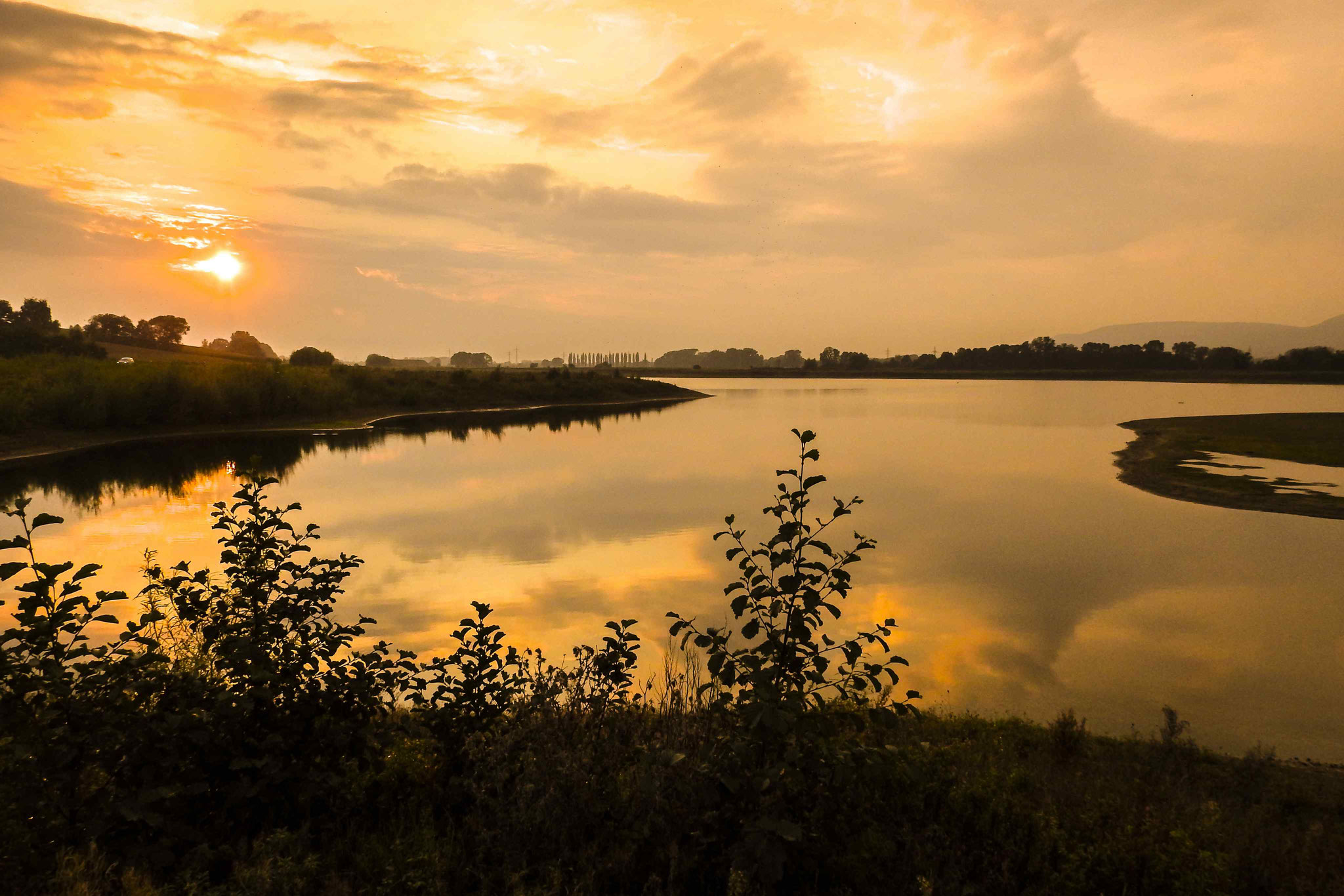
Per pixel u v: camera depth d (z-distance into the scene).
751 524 25.47
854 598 17.14
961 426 70.69
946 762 6.18
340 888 3.67
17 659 3.78
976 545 22.73
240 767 3.99
